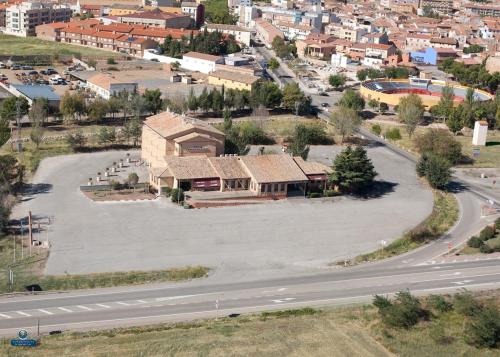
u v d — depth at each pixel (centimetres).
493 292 13512
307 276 14062
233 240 15688
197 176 18525
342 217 17600
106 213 16875
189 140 19950
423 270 14650
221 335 11431
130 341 11094
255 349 11056
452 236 16862
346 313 12438
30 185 18688
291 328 11794
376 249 15650
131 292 12938
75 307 12231
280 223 16925
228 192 18675
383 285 13775
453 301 12975
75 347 10831
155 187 18812
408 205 18812
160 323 11794
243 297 12962
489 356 11388
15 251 14438
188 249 15012
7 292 12681
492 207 19238
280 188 18788
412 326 12144
